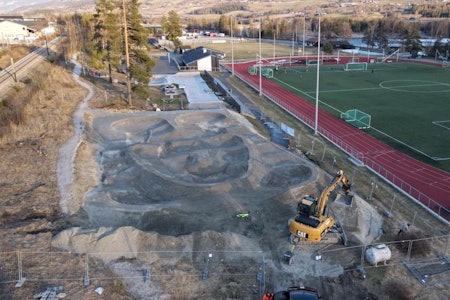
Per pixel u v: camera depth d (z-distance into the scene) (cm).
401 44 15412
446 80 10019
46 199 3484
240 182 3959
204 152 4653
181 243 2914
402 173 4662
